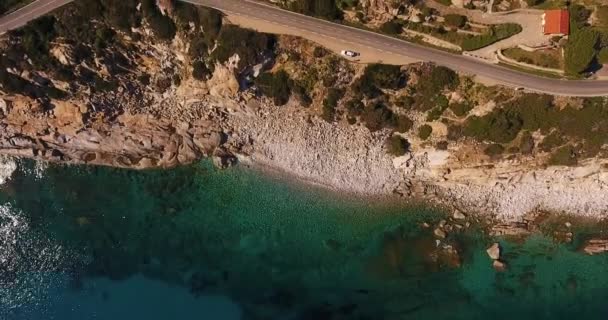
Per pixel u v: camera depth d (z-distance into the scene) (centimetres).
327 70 6862
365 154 7475
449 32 6550
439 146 7250
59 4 6819
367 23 6662
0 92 7300
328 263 7488
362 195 7519
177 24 6850
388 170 7506
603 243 7194
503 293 7275
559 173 7219
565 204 7312
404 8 6475
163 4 6712
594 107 6681
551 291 7250
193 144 7562
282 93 7144
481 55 6625
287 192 7575
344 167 7525
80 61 7100
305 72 6975
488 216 7388
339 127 7388
